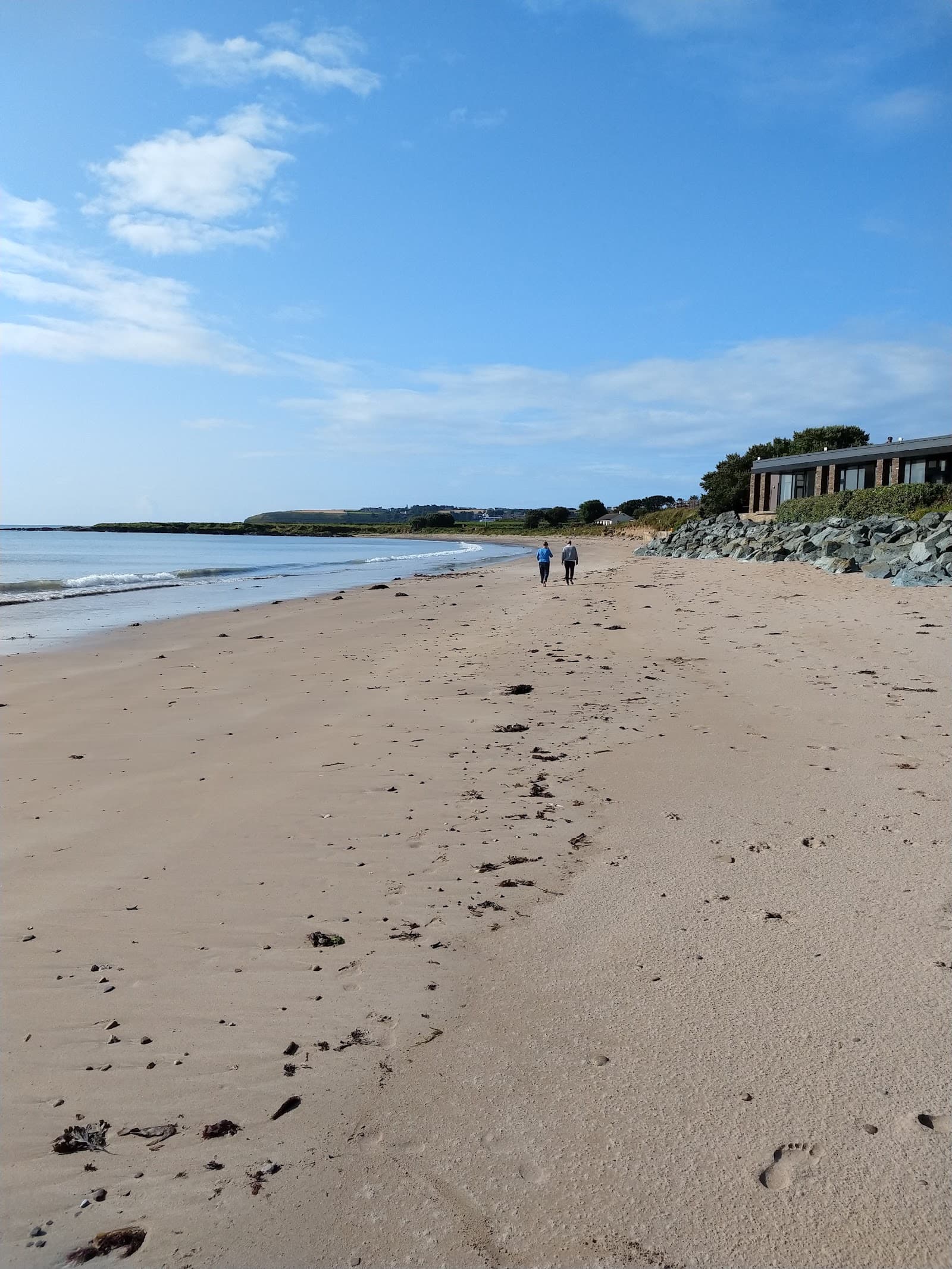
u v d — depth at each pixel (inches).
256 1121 117.0
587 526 5059.1
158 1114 119.5
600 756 293.7
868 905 171.0
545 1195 101.7
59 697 440.5
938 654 442.3
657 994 143.3
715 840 211.2
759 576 933.2
